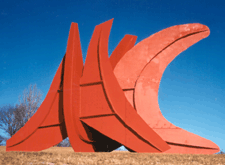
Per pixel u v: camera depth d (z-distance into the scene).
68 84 14.85
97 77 15.16
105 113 14.68
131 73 16.84
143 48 17.19
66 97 14.72
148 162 10.06
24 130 16.34
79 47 16.03
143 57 17.03
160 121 15.91
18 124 31.59
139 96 16.38
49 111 16.27
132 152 14.61
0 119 31.38
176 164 9.72
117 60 17.97
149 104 16.27
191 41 17.09
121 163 9.74
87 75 15.45
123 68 16.97
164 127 15.77
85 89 15.35
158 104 16.30
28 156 11.91
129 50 17.25
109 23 15.87
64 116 14.66
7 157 11.38
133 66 16.95
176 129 15.68
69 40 15.43
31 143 16.23
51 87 16.52
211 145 15.42
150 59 16.97
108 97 14.71
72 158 10.90
